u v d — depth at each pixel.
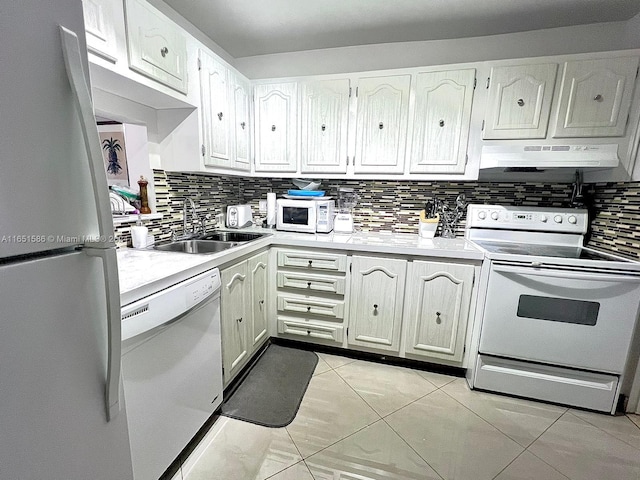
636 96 1.60
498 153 1.82
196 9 1.82
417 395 1.76
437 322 1.91
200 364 1.36
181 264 1.29
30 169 0.51
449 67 1.88
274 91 2.23
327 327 2.14
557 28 1.97
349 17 1.89
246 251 1.77
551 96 1.74
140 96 1.48
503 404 1.70
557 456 1.35
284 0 1.73
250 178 2.76
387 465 1.29
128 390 0.97
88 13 1.03
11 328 0.50
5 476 0.51
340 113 2.13
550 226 2.02
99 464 0.69
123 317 0.92
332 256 2.05
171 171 1.87
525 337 1.70
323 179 2.52
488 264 1.73
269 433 1.46
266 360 2.11
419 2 1.72
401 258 1.93
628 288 1.52
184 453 1.34
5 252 0.49
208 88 1.76
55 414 0.58
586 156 1.64
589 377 1.65
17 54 0.48
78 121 0.59
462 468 1.29
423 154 2.02
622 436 1.47
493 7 1.76
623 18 1.84
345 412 1.61
